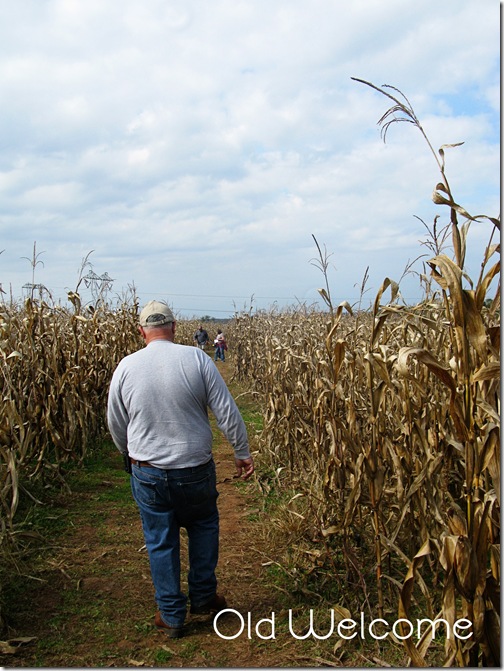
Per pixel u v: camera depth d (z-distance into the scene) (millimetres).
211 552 3775
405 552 4121
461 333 2662
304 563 4328
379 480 3545
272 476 6949
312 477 5020
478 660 2807
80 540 5102
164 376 3621
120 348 10094
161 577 3604
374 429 3529
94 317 8789
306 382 6398
